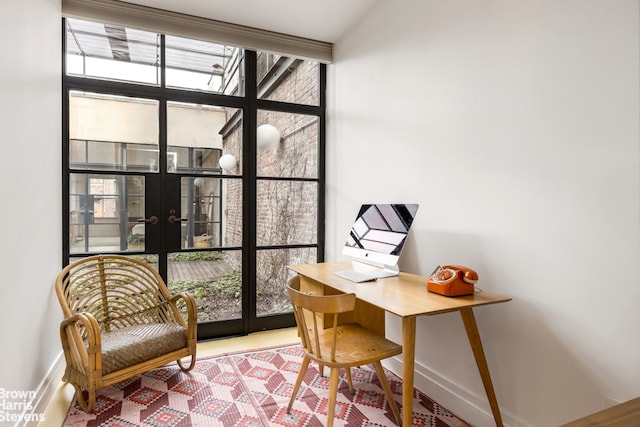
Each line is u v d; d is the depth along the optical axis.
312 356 1.84
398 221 2.38
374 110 2.85
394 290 1.90
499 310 1.87
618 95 1.40
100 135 2.86
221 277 3.24
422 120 2.37
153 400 2.18
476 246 1.99
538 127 1.68
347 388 2.35
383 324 2.20
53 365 2.32
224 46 3.21
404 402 1.59
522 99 1.75
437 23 2.25
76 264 2.43
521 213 1.76
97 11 2.66
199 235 3.16
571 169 1.56
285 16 2.97
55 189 2.49
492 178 1.90
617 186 1.41
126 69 2.94
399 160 2.58
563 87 1.58
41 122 2.18
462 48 2.08
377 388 2.36
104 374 2.02
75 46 2.79
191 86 3.13
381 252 2.38
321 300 1.71
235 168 3.28
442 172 2.21
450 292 1.76
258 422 1.97
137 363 2.17
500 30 1.86
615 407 1.01
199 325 3.15
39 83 2.13
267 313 3.44
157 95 2.99
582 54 1.51
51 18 2.37
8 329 1.65
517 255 1.78
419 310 1.54
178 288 3.10
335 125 3.41
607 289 1.44
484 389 1.92
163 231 3.04
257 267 3.39
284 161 3.47
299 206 3.54
